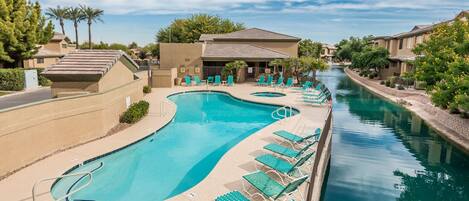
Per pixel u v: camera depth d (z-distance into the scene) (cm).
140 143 1480
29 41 3131
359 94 3344
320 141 1138
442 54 1897
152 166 1245
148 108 2083
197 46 3803
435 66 1942
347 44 8138
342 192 1081
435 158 1398
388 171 1259
